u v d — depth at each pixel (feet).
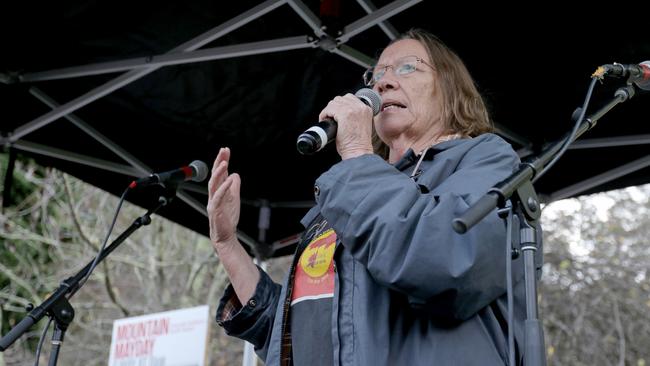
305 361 5.77
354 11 11.23
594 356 30.55
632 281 31.27
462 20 11.04
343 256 5.82
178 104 13.26
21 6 11.35
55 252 36.19
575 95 11.95
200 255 35.60
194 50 11.71
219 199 6.89
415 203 5.32
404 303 5.54
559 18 10.74
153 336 19.92
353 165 5.57
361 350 5.33
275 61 12.23
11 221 34.58
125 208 35.45
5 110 13.04
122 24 11.60
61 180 34.78
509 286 4.92
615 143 12.35
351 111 5.96
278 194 15.61
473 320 5.42
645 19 10.39
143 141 14.16
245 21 11.00
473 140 6.17
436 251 5.11
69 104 12.80
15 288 35.53
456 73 7.05
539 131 12.80
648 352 30.58
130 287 37.68
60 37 11.94
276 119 13.65
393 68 7.00
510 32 11.14
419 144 6.83
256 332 6.95
